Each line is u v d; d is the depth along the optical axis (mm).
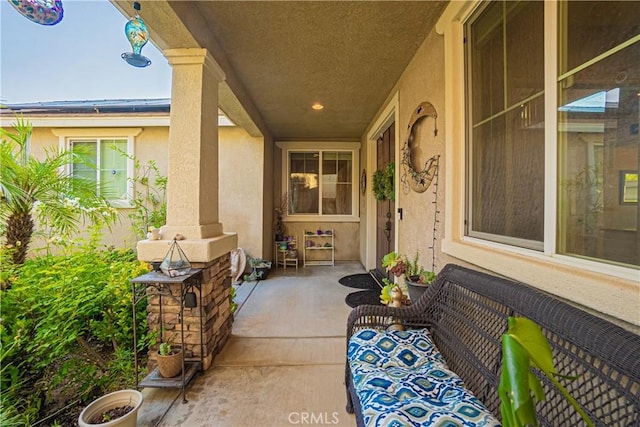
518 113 1476
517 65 1483
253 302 3828
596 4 1057
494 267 1521
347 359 1705
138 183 5184
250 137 5230
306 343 2654
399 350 1517
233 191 5258
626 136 964
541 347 558
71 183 2662
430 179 2490
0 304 1852
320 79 3363
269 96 3879
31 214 2398
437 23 2219
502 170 1607
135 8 1802
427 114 2490
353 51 2764
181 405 1813
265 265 5059
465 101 1973
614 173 1000
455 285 1639
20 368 1807
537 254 1319
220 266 2537
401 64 3018
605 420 802
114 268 2453
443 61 2244
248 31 2445
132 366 2199
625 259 958
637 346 772
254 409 1776
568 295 1086
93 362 2096
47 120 4871
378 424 1021
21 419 1590
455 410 1070
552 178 1238
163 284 2061
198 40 2213
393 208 4199
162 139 5207
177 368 1944
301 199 6520
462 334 1479
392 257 2430
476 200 1872
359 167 6488
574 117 1150
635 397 732
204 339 2197
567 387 929
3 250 2125
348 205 6562
